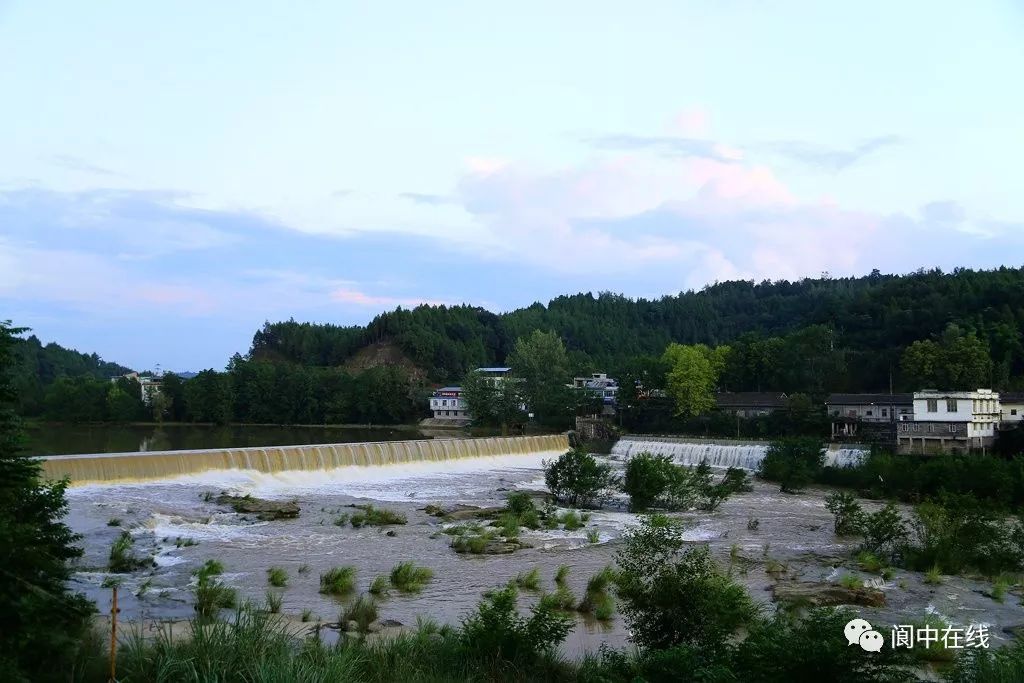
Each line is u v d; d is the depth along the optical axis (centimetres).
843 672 1748
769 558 4319
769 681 1764
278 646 1747
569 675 2102
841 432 10062
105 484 5600
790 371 12912
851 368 13188
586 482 6297
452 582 3622
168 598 3028
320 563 3897
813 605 3309
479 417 14288
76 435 12400
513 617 2434
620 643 2717
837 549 4638
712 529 5278
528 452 10019
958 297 13562
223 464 6425
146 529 4431
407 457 8119
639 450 10444
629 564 2505
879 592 3481
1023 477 6275
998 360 11488
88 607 1773
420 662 2045
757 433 10938
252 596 3191
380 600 3259
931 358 10969
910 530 4825
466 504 6016
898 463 7119
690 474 6481
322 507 5534
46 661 1577
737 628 2392
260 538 4422
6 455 1669
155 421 16475
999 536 4262
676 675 1916
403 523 5062
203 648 1681
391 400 16538
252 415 16638
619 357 19725
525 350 14112
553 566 4009
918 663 2097
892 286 15262
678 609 2259
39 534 1653
